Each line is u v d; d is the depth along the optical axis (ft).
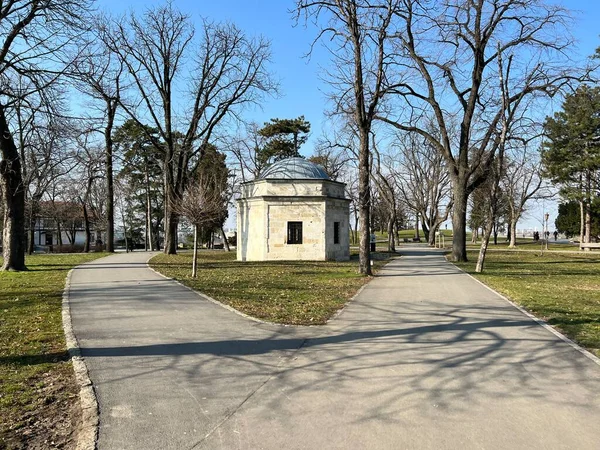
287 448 13.51
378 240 259.60
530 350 24.03
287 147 182.91
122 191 173.58
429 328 29.17
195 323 30.09
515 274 67.82
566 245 188.96
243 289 46.88
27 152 96.89
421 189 197.47
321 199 100.37
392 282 55.57
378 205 180.55
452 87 93.25
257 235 101.45
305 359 22.35
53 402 17.06
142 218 217.77
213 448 13.53
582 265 87.30
